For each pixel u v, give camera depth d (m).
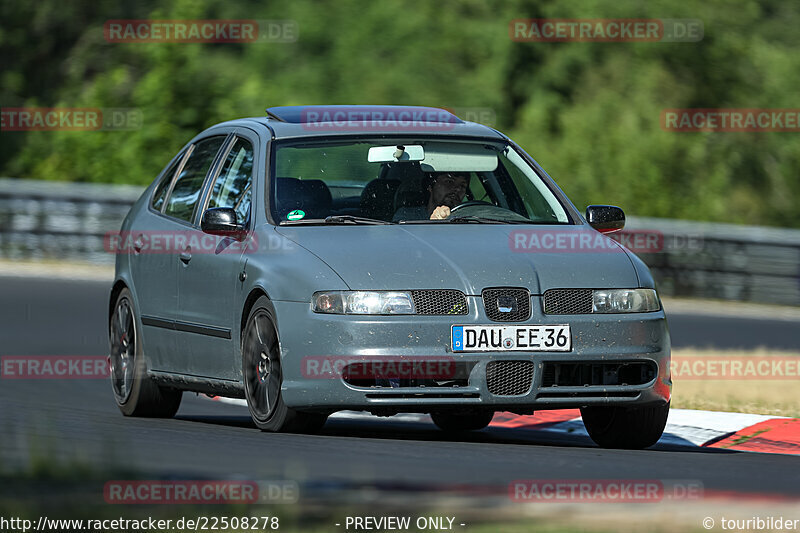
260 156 25.33
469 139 26.69
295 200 24.44
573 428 27.28
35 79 92.56
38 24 93.31
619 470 19.44
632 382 22.69
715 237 69.81
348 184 25.64
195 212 26.58
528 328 21.88
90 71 91.38
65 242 65.44
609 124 92.19
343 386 21.59
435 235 23.48
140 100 83.62
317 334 21.75
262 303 22.86
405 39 90.56
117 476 15.92
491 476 18.03
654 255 70.44
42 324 46.41
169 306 26.27
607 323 22.34
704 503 15.86
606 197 90.56
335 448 20.77
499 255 22.72
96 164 81.94
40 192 65.31
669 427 26.73
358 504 14.63
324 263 22.28
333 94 87.88
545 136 91.00
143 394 27.38
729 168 96.00
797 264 68.62
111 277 60.50
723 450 24.75
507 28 92.44
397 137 26.20
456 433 26.88
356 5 91.19
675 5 97.31
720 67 97.50
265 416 22.91
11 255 65.38
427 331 21.59
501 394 21.81
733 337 51.19
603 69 94.75
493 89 90.50
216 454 19.38
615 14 95.00
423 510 14.43
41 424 23.61
